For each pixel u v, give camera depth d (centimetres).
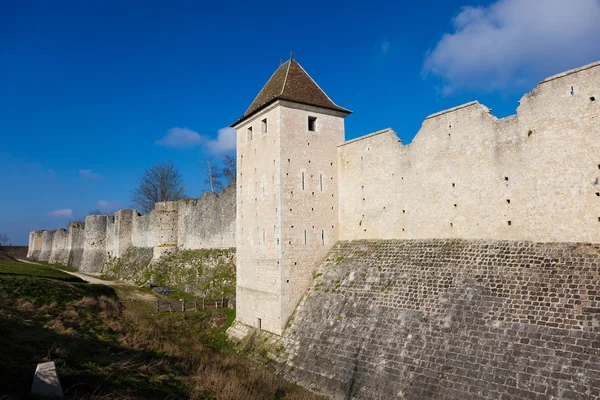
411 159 1841
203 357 1619
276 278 1953
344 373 1472
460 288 1428
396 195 1888
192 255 3462
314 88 2219
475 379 1160
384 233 1923
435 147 1745
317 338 1694
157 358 1390
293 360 1686
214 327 2322
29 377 939
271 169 2058
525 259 1363
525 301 1246
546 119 1399
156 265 3738
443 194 1694
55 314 1605
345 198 2139
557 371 1048
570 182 1325
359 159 2086
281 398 1362
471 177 1602
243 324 2175
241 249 2273
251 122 2284
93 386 1002
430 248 1677
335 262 1998
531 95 1448
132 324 1891
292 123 2066
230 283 2844
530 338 1150
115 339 1495
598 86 1283
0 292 1766
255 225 2161
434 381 1231
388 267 1741
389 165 1936
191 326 2325
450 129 1697
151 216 4269
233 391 1227
